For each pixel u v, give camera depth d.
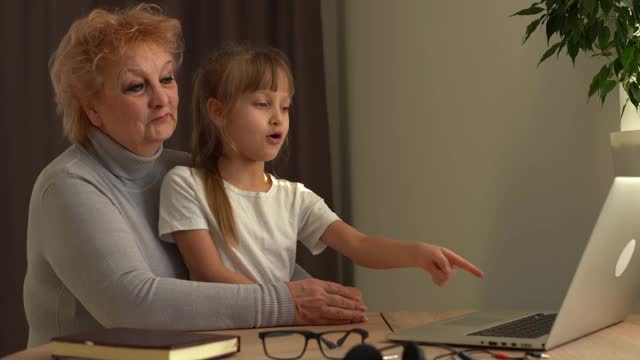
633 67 1.69
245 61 1.63
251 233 1.60
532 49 2.16
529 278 2.19
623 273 1.11
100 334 0.96
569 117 2.07
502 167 2.27
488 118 2.32
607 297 1.10
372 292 2.88
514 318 1.21
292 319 1.27
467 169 2.41
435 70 2.53
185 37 2.88
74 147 1.49
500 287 2.28
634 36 1.72
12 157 2.61
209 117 1.65
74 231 1.29
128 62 1.42
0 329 2.58
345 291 1.32
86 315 1.43
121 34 1.43
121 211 1.46
